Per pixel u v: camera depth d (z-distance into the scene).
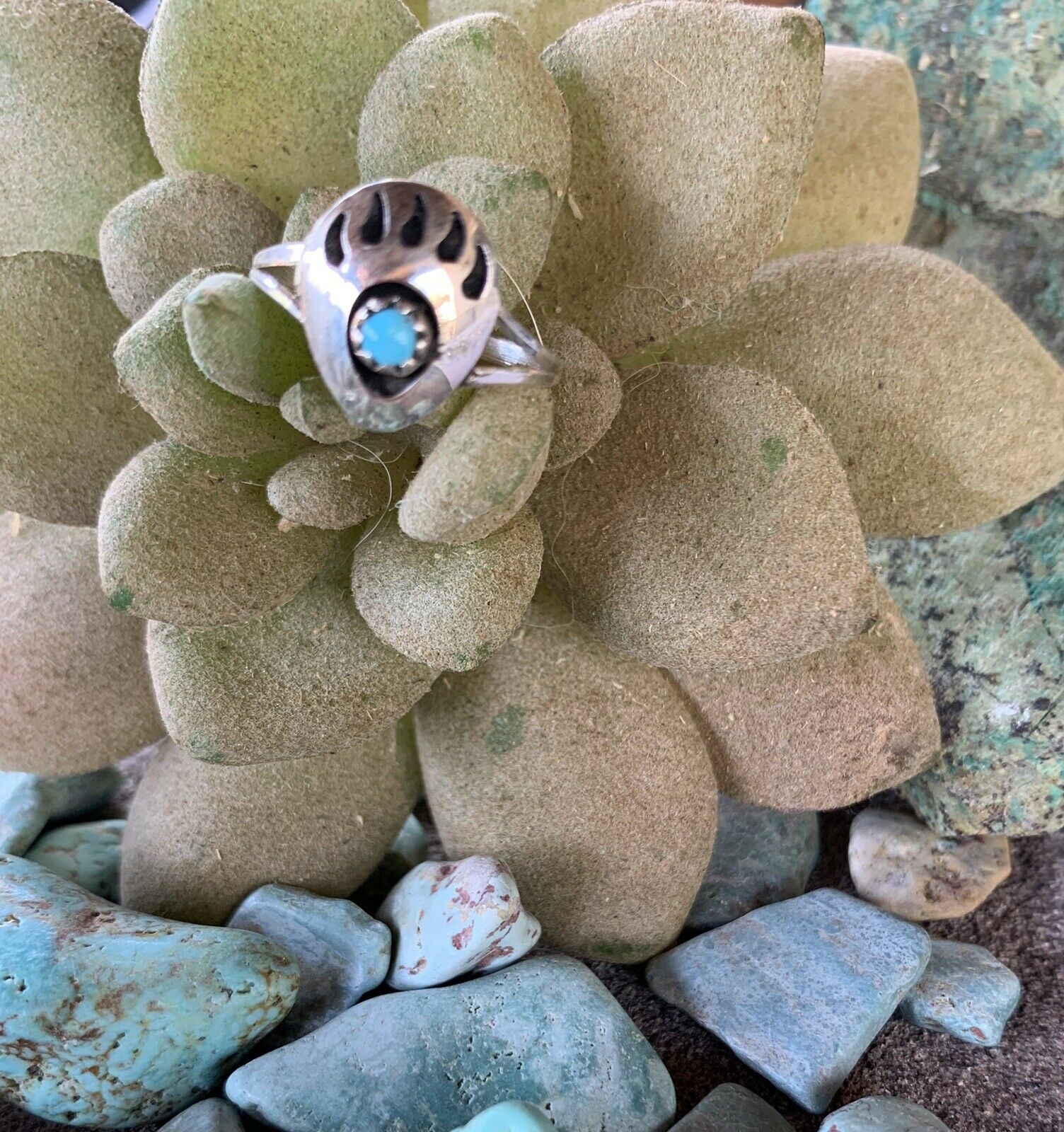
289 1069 0.10
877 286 0.10
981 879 0.12
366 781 0.11
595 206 0.09
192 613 0.08
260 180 0.10
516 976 0.11
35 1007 0.09
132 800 0.13
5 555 0.12
